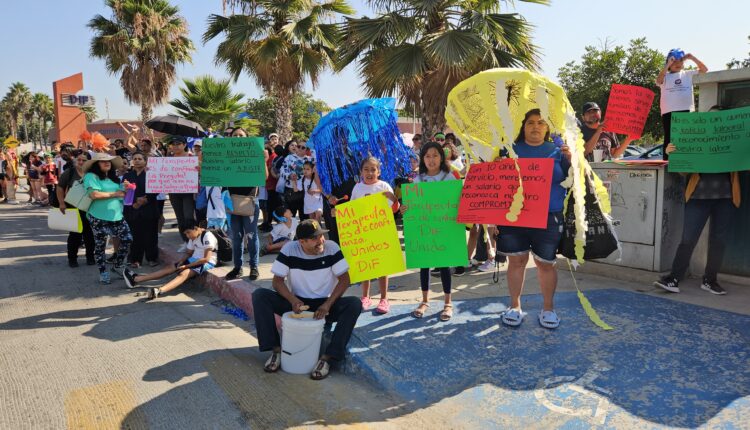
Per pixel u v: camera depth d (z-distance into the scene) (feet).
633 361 10.66
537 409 9.42
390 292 17.04
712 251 14.74
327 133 16.75
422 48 33.37
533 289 15.90
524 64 33.68
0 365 13.12
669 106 16.66
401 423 9.65
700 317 12.75
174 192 22.76
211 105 66.23
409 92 38.63
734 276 15.76
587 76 67.31
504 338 12.23
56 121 102.53
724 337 11.50
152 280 22.16
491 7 35.22
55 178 50.60
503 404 9.71
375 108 16.93
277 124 54.75
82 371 12.64
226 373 12.35
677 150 14.40
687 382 9.71
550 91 11.44
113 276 22.76
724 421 8.46
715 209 14.52
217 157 18.80
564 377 10.34
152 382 11.93
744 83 15.48
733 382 9.62
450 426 9.36
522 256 12.58
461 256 13.26
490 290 16.40
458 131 12.93
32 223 39.83
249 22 47.88
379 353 12.05
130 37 67.15
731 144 13.76
